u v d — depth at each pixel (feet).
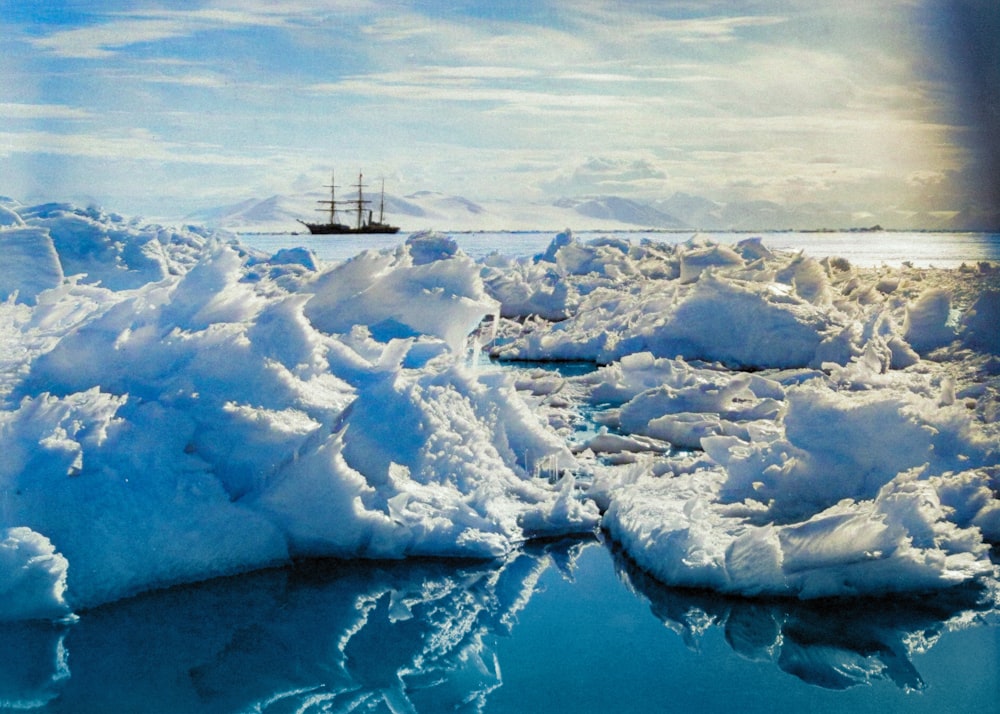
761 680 18.53
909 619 20.83
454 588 22.13
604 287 81.25
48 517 19.29
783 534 21.83
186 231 63.00
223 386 23.02
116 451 20.57
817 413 27.12
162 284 27.43
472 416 28.09
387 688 17.93
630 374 45.44
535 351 60.49
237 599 20.83
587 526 26.04
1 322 25.71
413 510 23.80
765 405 38.73
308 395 23.97
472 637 19.86
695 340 55.72
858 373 43.21
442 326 34.53
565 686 18.16
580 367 57.11
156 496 20.52
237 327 24.26
